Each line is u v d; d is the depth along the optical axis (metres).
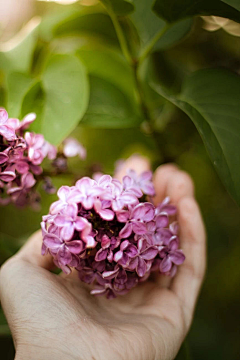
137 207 0.30
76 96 0.34
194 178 0.45
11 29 0.44
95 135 0.43
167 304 0.34
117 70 0.39
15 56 0.38
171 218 0.37
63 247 0.30
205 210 0.46
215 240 0.46
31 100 0.34
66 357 0.29
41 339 0.29
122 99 0.39
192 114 0.33
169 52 0.42
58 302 0.31
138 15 0.38
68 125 0.33
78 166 0.41
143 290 0.35
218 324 0.46
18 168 0.32
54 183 0.41
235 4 0.31
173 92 0.41
